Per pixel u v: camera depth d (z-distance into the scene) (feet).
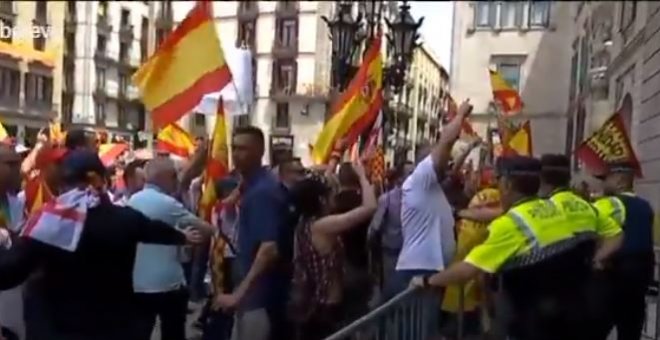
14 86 31.55
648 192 35.58
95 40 70.33
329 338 13.52
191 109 22.85
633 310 20.56
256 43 140.77
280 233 15.99
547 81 123.95
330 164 26.55
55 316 12.87
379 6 67.56
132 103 70.69
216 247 20.90
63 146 20.03
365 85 28.53
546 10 123.65
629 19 70.23
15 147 20.99
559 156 15.11
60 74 42.68
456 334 20.59
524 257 13.84
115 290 13.10
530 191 14.26
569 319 14.16
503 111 52.11
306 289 18.01
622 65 70.03
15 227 18.10
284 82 137.69
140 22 96.63
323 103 131.75
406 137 90.22
